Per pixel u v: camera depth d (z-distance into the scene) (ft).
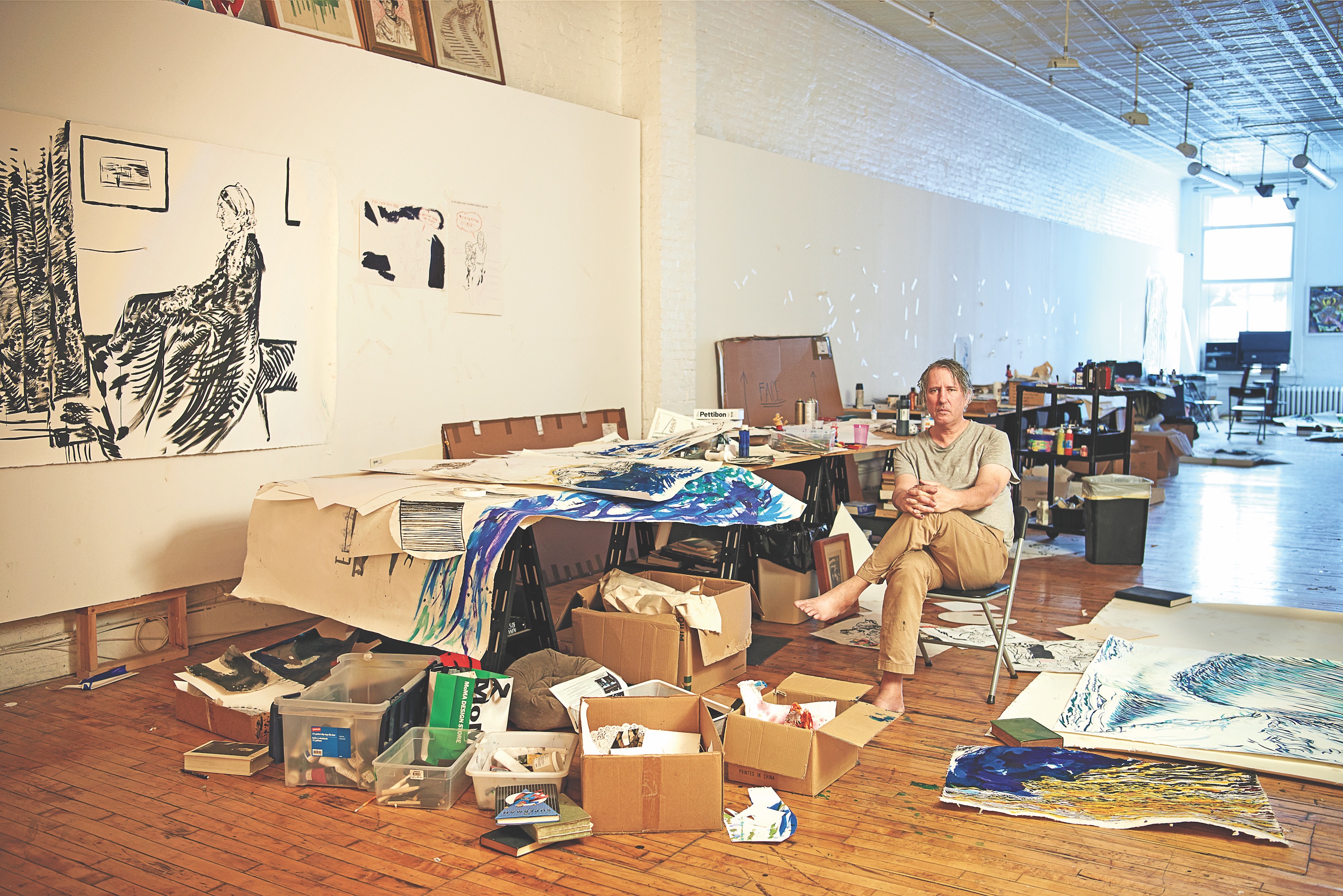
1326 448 37.50
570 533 17.99
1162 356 53.88
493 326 16.49
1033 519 20.66
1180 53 30.50
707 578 11.73
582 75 18.88
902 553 10.77
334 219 13.89
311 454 13.94
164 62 11.94
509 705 9.48
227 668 10.68
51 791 8.75
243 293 12.89
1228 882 7.04
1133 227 50.44
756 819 8.00
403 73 14.76
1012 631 13.53
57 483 11.42
